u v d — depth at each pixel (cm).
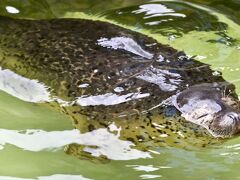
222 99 1261
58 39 1489
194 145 1217
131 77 1345
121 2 1903
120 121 1240
